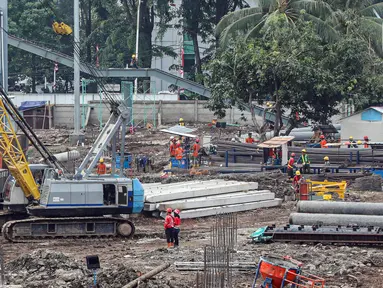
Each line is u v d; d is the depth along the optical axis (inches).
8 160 1787.6
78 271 1317.7
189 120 4306.1
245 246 1573.6
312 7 3595.0
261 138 2982.3
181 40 5196.9
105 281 1243.2
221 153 2677.2
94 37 5147.6
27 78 5757.9
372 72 3218.5
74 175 1770.4
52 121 4335.6
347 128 3024.1
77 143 3292.3
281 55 2940.5
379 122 2942.9
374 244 1588.3
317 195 2180.1
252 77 2967.5
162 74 4153.5
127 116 1823.3
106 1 5108.3
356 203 1711.4
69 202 1731.1
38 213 1722.4
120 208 1753.2
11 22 5221.5
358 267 1393.9
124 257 1518.2
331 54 3107.8
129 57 5211.6
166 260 1451.8
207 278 1159.0
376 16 4175.7
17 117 1846.7
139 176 2445.9
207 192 2086.6
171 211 1628.9
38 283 1242.0
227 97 3011.8
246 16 3659.0
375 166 2481.5
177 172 2532.0
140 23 4926.2
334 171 2468.0
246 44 3070.9
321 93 2960.1
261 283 1251.8
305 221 1652.3
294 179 2226.9
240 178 2341.3
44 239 1722.4
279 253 1491.1
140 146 3334.2
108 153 2930.6
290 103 2997.0
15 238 1701.5
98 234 1745.8
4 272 1270.9
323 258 1451.8
